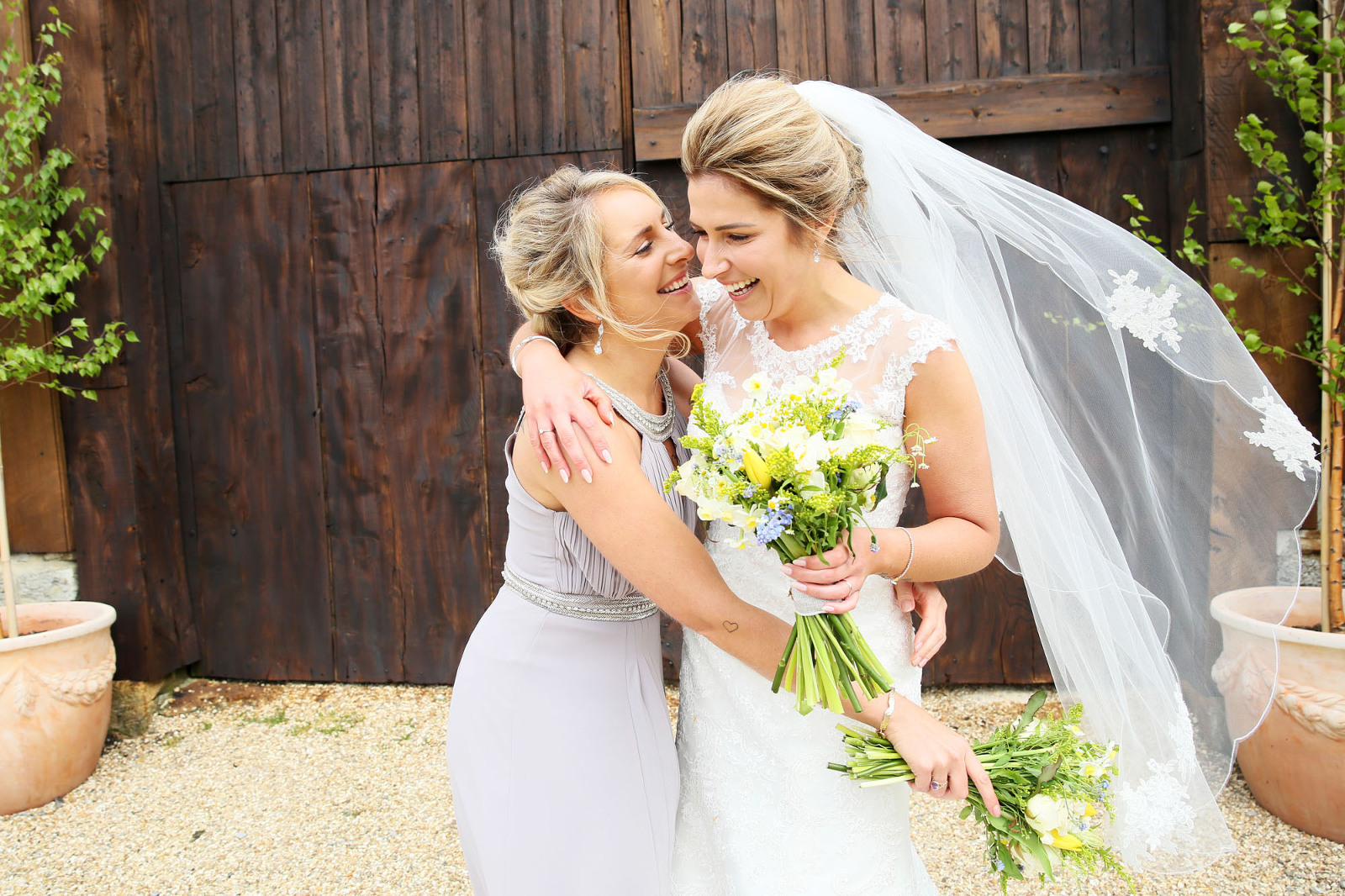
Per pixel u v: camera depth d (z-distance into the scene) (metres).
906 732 1.36
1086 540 1.69
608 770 1.49
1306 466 1.73
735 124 1.35
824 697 1.27
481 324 3.64
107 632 3.28
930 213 1.66
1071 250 1.75
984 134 3.32
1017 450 1.67
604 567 1.49
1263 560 1.84
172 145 3.74
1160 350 1.75
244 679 3.90
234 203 3.73
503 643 1.55
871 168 1.62
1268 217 2.81
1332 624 2.73
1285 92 2.78
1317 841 2.48
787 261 1.41
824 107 1.61
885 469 1.28
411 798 2.94
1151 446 1.83
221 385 3.79
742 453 1.22
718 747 1.58
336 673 3.84
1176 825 1.70
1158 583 1.86
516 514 1.56
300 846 2.69
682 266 1.48
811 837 1.49
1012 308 1.81
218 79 3.70
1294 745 2.47
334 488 3.78
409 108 3.61
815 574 1.24
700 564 1.39
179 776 3.15
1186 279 1.74
